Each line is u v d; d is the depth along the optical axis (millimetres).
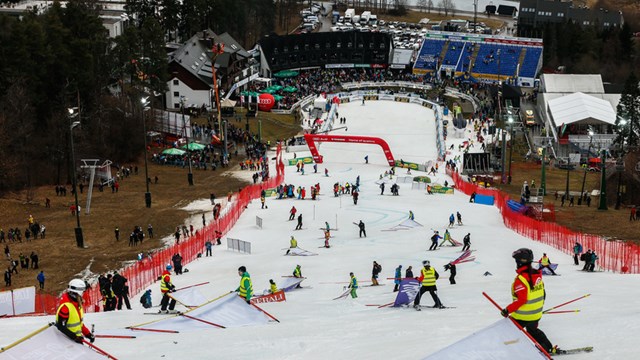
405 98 173500
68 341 19297
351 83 187750
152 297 51406
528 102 174250
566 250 61938
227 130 140000
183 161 119750
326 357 21938
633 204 96875
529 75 192500
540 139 148500
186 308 36438
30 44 112625
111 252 72438
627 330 20734
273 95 170500
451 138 146750
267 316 30188
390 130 150625
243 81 176750
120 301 41312
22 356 18484
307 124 155125
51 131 107312
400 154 135750
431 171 119562
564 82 166250
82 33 131000
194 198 98188
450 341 22078
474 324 25328
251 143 136000
